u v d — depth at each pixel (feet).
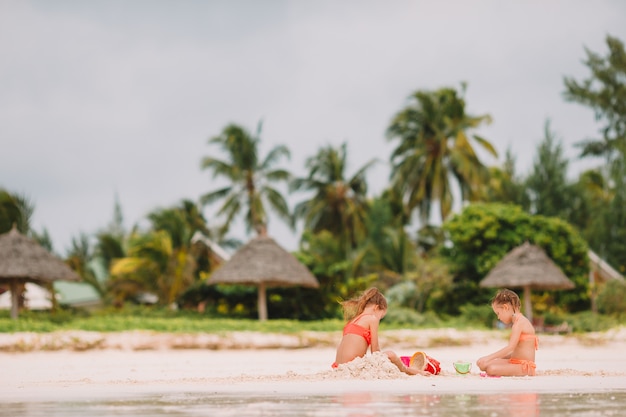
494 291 93.97
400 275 117.08
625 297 91.45
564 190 131.54
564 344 58.65
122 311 91.71
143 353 52.39
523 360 26.73
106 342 53.62
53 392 22.06
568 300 96.48
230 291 92.84
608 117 142.10
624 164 129.70
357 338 26.35
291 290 93.76
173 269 113.09
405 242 121.19
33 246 80.69
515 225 95.50
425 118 146.20
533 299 96.58
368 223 129.70
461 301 95.96
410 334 60.18
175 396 20.01
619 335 60.34
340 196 155.22
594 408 16.35
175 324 63.00
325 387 21.83
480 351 55.21
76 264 127.03
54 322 73.77
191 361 45.14
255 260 84.69
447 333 61.26
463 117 147.74
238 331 59.52
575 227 130.11
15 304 77.46
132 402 18.66
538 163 132.36
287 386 22.31
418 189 147.43
